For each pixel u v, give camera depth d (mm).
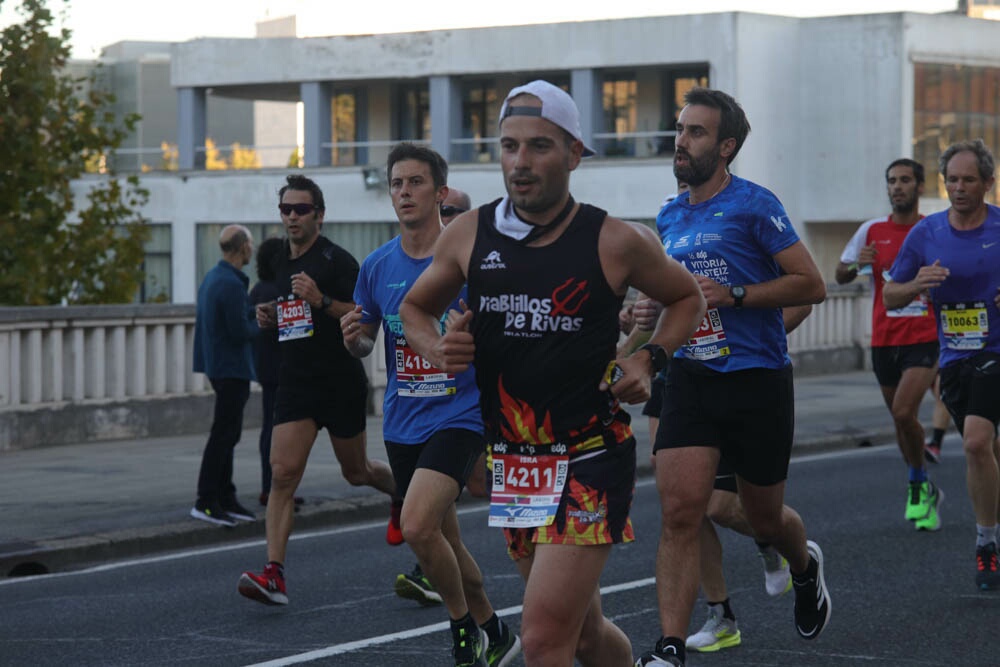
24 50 25891
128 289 26828
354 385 10547
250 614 10266
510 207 6047
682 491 7777
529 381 6008
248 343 14023
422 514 8031
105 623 10039
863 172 55281
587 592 6008
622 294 6035
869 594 10523
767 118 55000
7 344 18906
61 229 26719
